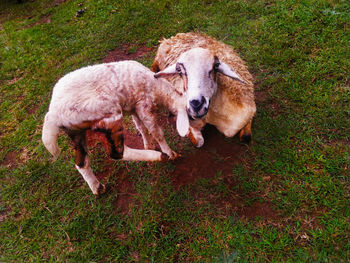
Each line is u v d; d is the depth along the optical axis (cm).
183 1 232
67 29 241
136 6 242
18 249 113
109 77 109
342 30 166
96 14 251
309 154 120
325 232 100
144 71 115
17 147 153
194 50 111
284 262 97
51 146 102
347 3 181
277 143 126
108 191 126
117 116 104
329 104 134
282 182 115
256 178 118
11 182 137
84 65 194
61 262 108
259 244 101
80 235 114
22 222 121
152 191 123
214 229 108
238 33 185
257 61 164
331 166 115
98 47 208
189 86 107
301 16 181
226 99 124
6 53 230
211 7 215
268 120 136
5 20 301
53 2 315
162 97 117
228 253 101
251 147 128
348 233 98
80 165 113
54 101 102
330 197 107
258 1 208
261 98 147
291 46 168
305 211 107
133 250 108
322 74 148
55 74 192
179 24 208
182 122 109
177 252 105
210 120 133
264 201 112
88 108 100
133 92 112
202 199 117
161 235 110
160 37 202
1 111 176
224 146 133
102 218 118
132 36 212
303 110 135
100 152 142
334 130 126
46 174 137
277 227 105
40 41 235
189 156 132
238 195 115
